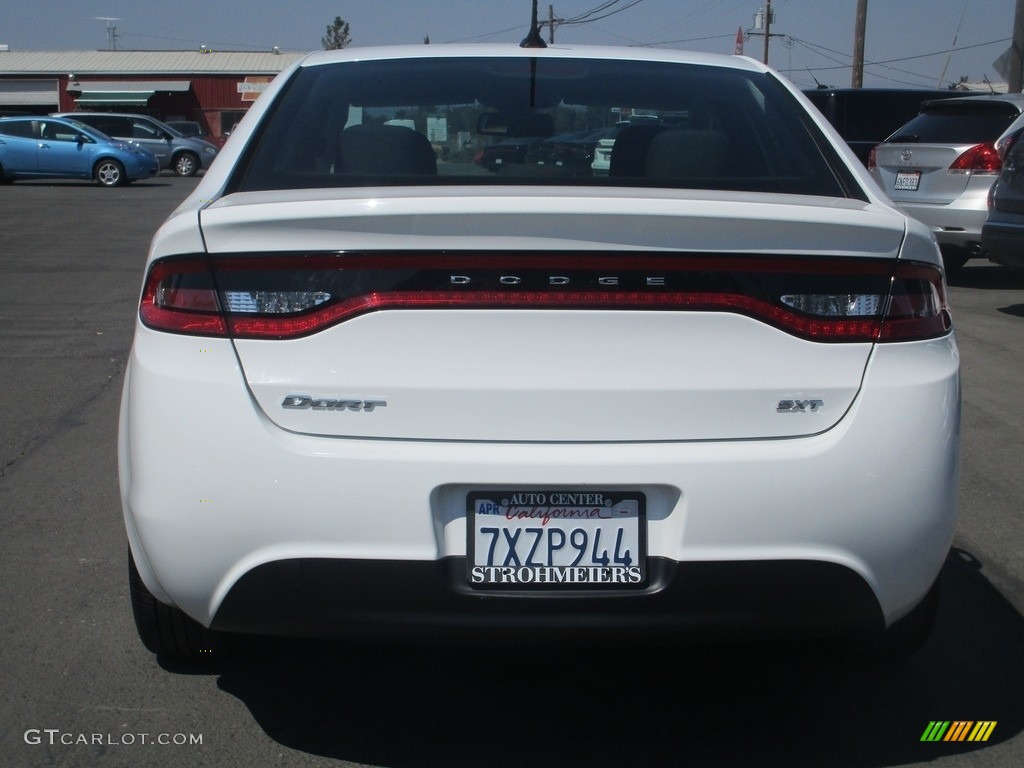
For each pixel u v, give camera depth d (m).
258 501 2.43
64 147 24.39
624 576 2.48
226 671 3.26
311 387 2.44
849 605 2.54
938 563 2.63
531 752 2.87
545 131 3.23
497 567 2.48
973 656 3.41
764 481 2.44
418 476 2.41
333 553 2.44
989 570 4.06
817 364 2.49
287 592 2.48
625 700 3.14
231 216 2.44
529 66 3.55
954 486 2.60
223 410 2.44
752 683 3.24
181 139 29.97
